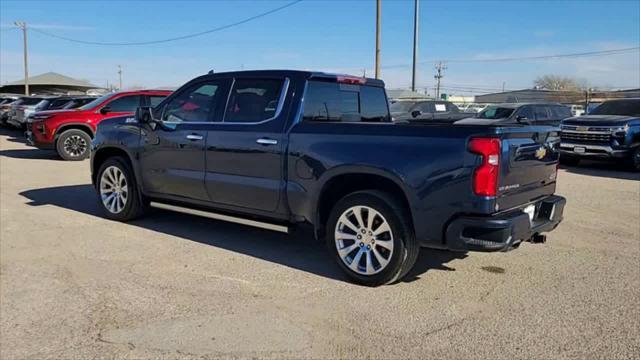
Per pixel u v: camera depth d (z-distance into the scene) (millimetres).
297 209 5082
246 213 5609
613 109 14438
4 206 7969
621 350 3512
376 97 6223
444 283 4746
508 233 4078
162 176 6250
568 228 6832
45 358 3424
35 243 5965
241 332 3762
